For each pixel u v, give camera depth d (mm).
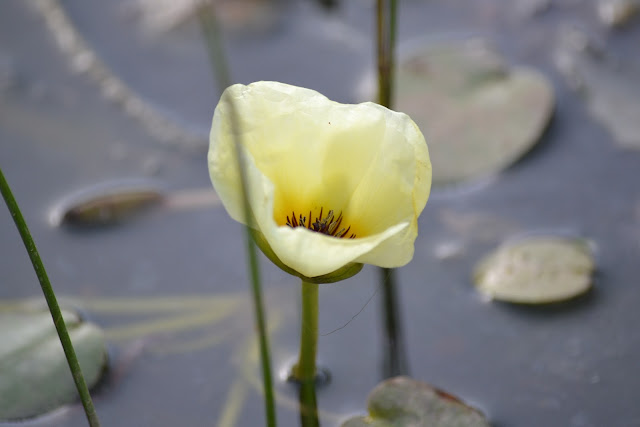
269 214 467
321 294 568
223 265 576
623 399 532
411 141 479
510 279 564
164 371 539
